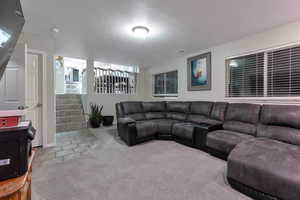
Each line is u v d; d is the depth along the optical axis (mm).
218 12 2186
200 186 1869
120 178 2039
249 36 3094
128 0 1884
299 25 2488
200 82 4109
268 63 2916
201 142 3016
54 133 3342
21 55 2434
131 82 6434
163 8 2070
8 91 2355
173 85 5125
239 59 3363
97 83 5656
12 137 793
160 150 3055
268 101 2908
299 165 1495
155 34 2945
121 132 3725
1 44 937
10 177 791
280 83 2777
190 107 4000
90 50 3965
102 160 2596
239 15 2281
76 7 2027
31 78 3066
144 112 4512
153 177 2064
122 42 3365
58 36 3035
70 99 5703
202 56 4023
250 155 1777
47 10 2096
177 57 4766
